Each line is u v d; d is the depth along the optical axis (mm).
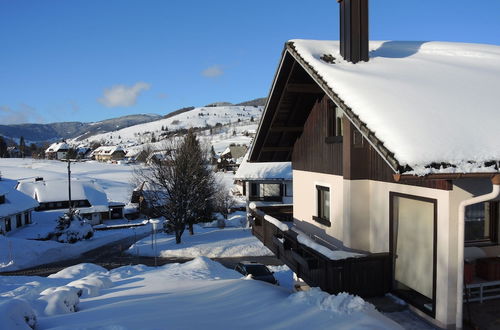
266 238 10820
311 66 6895
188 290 9961
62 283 15062
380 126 4824
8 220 33906
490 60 8211
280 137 10531
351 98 5574
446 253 4953
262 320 6027
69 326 6160
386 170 6465
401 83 6062
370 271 6309
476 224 6051
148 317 6641
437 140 4473
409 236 6109
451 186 4898
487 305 5633
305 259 7129
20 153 137500
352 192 7016
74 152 123188
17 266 24297
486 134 4668
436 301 5191
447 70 7078
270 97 8875
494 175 4297
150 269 18109
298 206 10586
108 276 15875
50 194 46281
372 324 5008
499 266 5766
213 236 30859
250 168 31875
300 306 6254
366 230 7082
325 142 8633
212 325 5891
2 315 5789
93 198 47812
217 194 41219
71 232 31484
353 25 7461
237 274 17578
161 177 29688
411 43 10016
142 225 41375
